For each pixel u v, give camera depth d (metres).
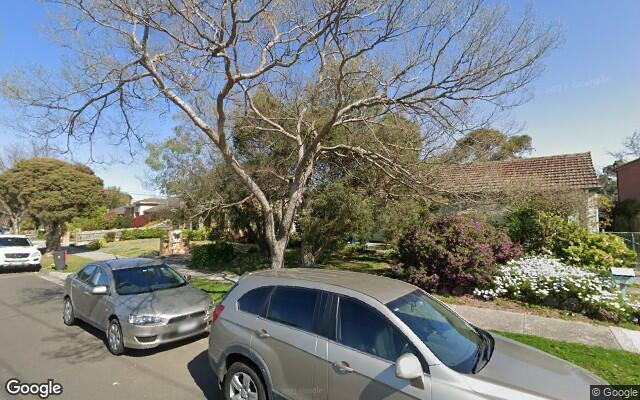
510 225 11.04
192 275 12.20
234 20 6.02
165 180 12.68
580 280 7.11
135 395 4.23
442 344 3.03
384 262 14.29
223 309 4.07
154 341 5.30
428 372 2.68
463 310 7.28
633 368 4.56
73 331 6.75
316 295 3.50
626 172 23.39
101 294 6.07
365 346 3.03
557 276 7.50
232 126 11.22
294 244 18.80
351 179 11.44
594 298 6.71
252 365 3.69
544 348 5.23
